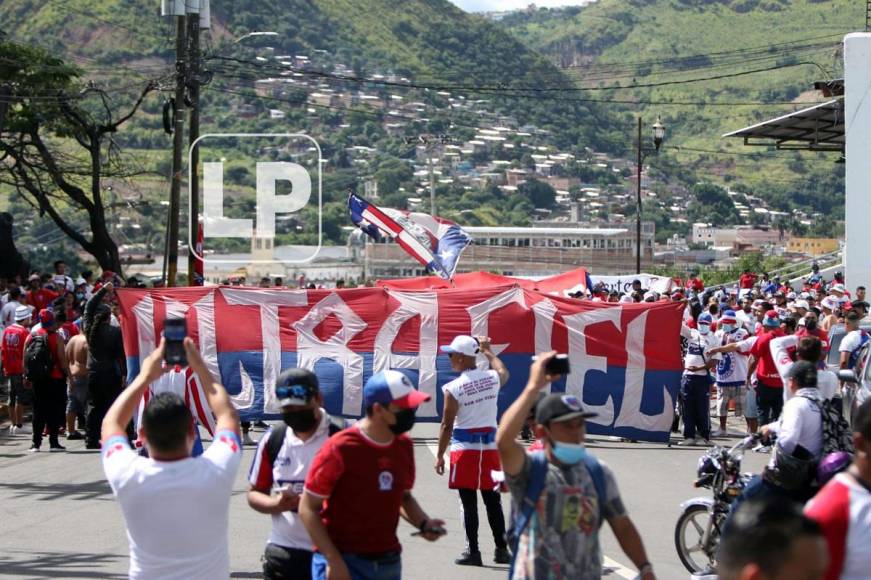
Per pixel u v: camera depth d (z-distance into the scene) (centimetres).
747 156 16162
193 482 500
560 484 528
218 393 542
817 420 780
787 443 778
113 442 516
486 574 894
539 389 537
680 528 905
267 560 635
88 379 1614
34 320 1948
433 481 1312
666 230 12812
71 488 1298
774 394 1574
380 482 568
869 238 2503
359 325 1598
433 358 1592
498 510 933
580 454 529
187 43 2495
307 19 15412
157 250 7694
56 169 3400
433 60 16125
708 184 14650
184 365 552
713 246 11525
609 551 975
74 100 3388
